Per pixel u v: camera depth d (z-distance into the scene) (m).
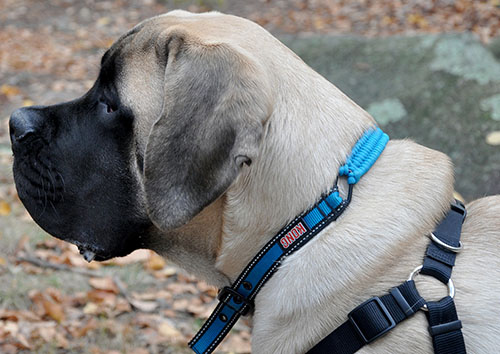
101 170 2.41
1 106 8.45
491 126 6.05
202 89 2.09
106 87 2.42
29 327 3.95
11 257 4.73
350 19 12.34
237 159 2.01
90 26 12.77
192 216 2.08
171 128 2.10
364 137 2.30
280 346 2.14
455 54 6.90
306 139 2.21
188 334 4.09
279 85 2.24
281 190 2.17
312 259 2.13
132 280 4.62
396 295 2.03
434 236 2.15
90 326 4.00
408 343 2.01
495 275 2.08
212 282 2.42
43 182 2.51
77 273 4.62
